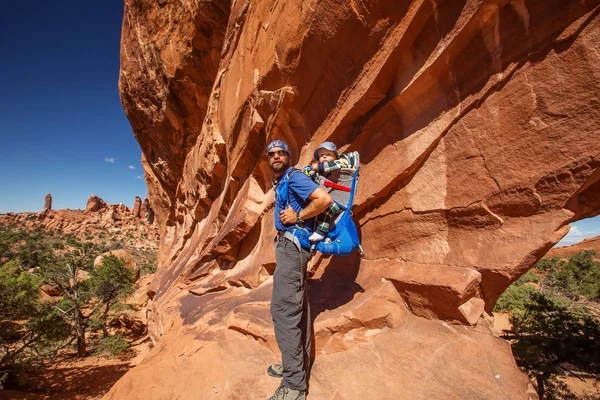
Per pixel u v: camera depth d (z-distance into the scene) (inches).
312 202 83.5
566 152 73.8
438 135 103.2
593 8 67.2
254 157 217.5
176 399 99.2
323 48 128.6
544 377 368.2
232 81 233.5
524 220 83.3
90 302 1185.4
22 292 552.7
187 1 300.4
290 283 86.6
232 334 128.1
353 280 125.5
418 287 98.0
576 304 534.9
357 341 99.8
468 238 95.3
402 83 110.4
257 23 184.1
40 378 626.8
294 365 83.1
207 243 290.7
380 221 125.6
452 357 84.9
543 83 77.3
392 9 99.3
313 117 157.5
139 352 802.8
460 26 88.0
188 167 408.8
